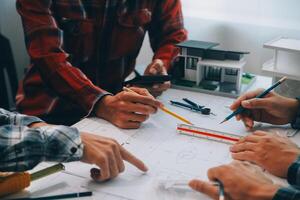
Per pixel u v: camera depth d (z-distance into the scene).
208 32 1.65
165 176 0.76
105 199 0.69
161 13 1.49
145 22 1.44
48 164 0.79
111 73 1.47
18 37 1.94
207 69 1.30
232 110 1.06
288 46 1.11
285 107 1.02
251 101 1.00
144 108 0.99
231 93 1.21
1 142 0.70
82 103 1.08
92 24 1.33
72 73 1.12
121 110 1.00
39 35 1.17
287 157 0.78
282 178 0.77
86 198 0.69
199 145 0.90
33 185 0.73
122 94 1.02
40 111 1.35
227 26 1.61
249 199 0.66
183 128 0.96
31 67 1.36
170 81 1.26
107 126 1.00
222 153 0.86
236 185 0.68
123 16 1.38
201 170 0.79
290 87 1.13
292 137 0.96
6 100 1.67
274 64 1.15
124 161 0.81
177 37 1.46
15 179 0.70
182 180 0.74
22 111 1.37
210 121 1.04
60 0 1.27
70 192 0.71
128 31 1.42
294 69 1.13
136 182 0.74
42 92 1.34
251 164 0.78
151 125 1.01
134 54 1.51
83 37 1.34
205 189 0.68
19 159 0.70
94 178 0.75
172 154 0.85
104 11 1.32
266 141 0.83
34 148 0.72
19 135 0.72
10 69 1.68
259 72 1.59
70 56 1.28
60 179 0.75
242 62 1.25
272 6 1.51
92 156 0.75
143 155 0.85
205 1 1.62
